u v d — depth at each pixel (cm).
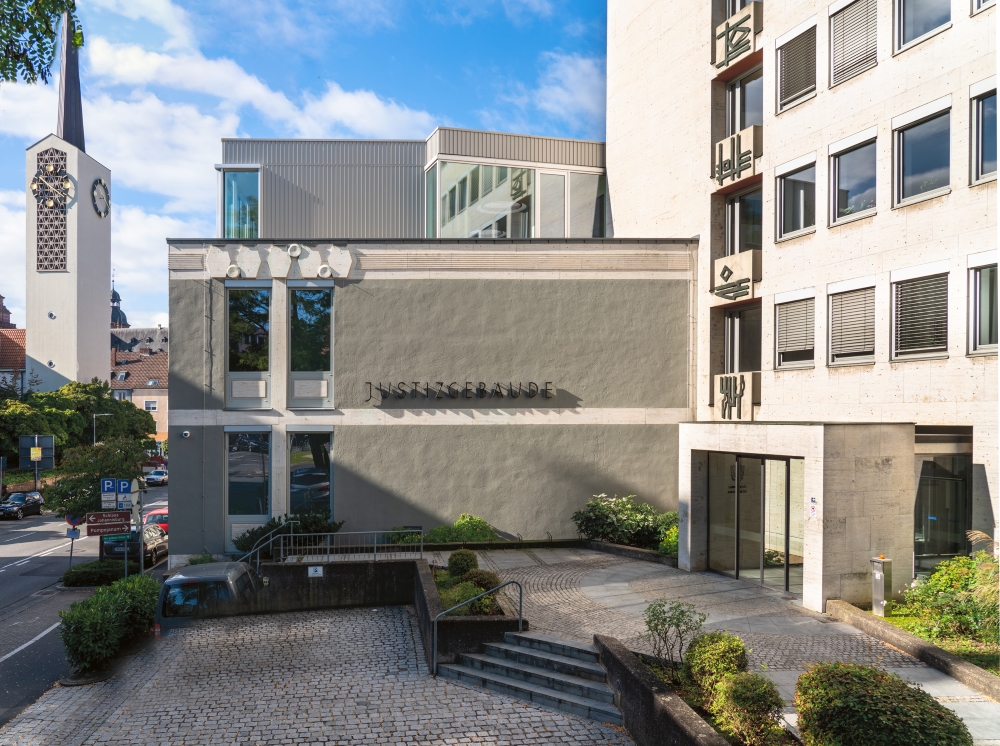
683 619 1036
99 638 1316
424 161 2789
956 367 1489
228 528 2269
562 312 2330
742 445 1598
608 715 1011
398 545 2095
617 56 2831
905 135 1631
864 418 1705
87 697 1205
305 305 2308
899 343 1628
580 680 1094
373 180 2764
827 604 1354
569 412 2323
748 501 1656
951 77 1508
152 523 2945
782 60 1983
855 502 1383
